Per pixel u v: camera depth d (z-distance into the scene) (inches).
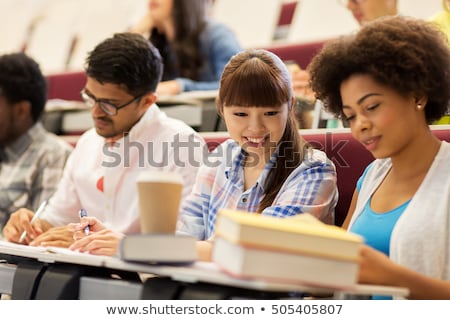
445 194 52.9
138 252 46.4
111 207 82.7
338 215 72.6
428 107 56.4
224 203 70.2
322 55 57.0
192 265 47.3
